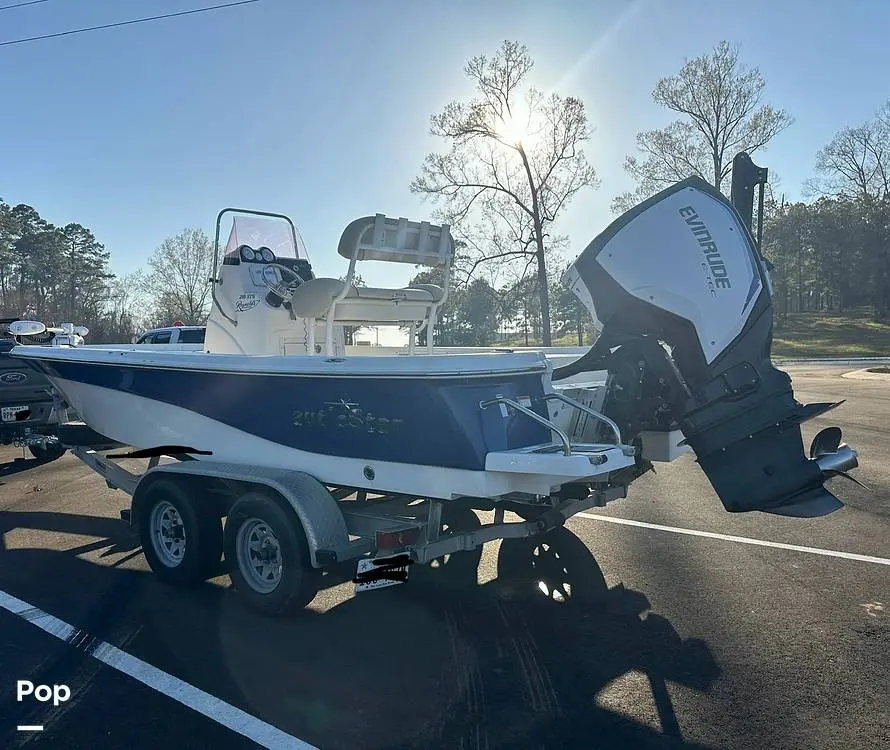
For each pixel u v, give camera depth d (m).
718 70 34.31
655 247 4.62
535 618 4.63
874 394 18.16
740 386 4.52
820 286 76.06
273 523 4.47
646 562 5.69
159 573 5.32
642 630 4.41
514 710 3.49
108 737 3.27
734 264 4.59
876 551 5.88
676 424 5.12
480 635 4.38
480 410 4.04
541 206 30.45
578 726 3.34
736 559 5.72
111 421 5.91
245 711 3.49
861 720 3.36
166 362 5.22
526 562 5.73
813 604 4.77
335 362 4.30
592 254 4.77
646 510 7.42
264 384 4.74
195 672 3.89
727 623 4.48
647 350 4.65
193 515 5.05
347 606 4.86
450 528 5.70
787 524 6.76
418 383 4.03
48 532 6.66
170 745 3.20
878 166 62.56
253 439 4.89
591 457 3.76
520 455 3.86
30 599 4.98
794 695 3.60
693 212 4.68
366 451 4.34
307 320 5.71
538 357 4.34
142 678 3.83
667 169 36.09
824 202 70.25
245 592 4.71
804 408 4.54
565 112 29.61
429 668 3.94
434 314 6.21
